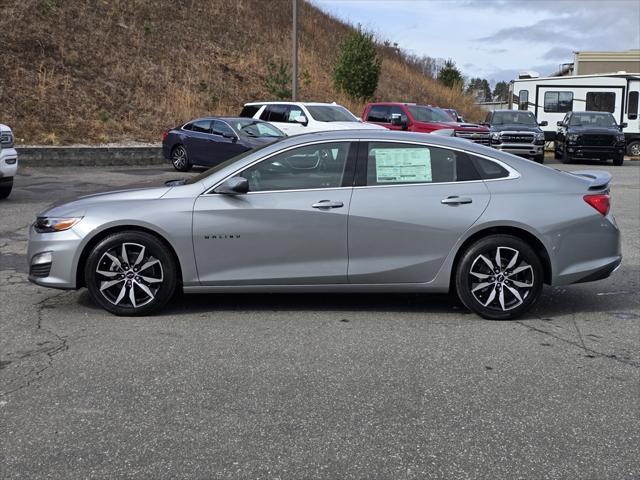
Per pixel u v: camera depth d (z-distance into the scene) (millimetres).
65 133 20609
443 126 19266
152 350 4996
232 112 24656
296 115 18094
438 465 3373
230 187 5547
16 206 11797
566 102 27219
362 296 6562
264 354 4930
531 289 5719
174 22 29109
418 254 5668
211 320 5742
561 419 3896
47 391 4242
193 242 5637
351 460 3416
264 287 5727
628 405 4094
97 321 5680
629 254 8523
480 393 4254
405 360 4824
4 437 3641
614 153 23047
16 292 6582
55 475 3260
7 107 20656
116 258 5707
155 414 3928
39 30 24141
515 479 3250
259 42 30953
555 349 5086
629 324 5734
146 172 18156
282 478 3242
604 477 3273
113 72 24297
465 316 5926
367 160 5742
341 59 29109
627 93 26578
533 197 5684
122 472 3289
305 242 5641
